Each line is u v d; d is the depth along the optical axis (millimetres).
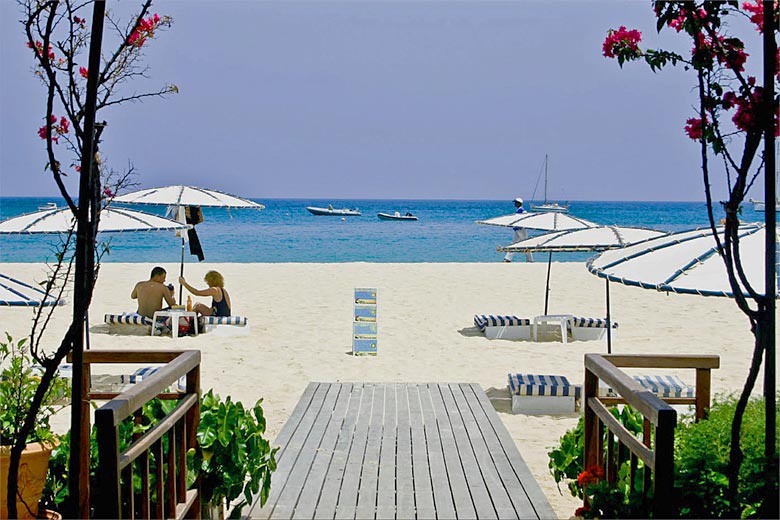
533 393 8141
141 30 3654
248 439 4648
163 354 4352
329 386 8617
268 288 17766
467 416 7316
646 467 3654
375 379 9516
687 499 3777
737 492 3746
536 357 10852
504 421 7867
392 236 48625
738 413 3760
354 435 6668
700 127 3889
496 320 12188
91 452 4473
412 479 5547
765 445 3801
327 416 7293
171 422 3889
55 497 4344
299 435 6652
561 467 5027
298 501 5105
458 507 5004
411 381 9430
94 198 3555
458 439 6566
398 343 11711
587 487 4277
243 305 15250
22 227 9727
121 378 8188
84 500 4141
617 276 5117
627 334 12602
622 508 3928
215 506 4660
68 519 3756
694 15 3885
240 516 4785
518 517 4844
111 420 3104
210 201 12703
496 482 5492
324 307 15070
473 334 12484
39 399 3738
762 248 4969
